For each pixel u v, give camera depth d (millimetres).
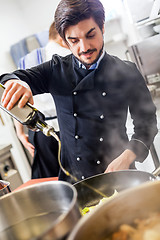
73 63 1468
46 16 3119
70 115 1513
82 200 830
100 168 1484
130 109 1529
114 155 1472
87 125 1471
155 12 1737
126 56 2307
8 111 887
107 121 1459
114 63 1462
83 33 1203
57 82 1540
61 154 1628
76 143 1519
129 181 792
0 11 3098
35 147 2285
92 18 1202
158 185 416
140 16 2061
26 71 1530
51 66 1582
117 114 1466
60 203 551
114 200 404
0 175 2684
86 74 1422
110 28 2391
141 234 390
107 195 817
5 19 3141
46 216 558
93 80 1403
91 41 1241
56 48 2547
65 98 1508
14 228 555
